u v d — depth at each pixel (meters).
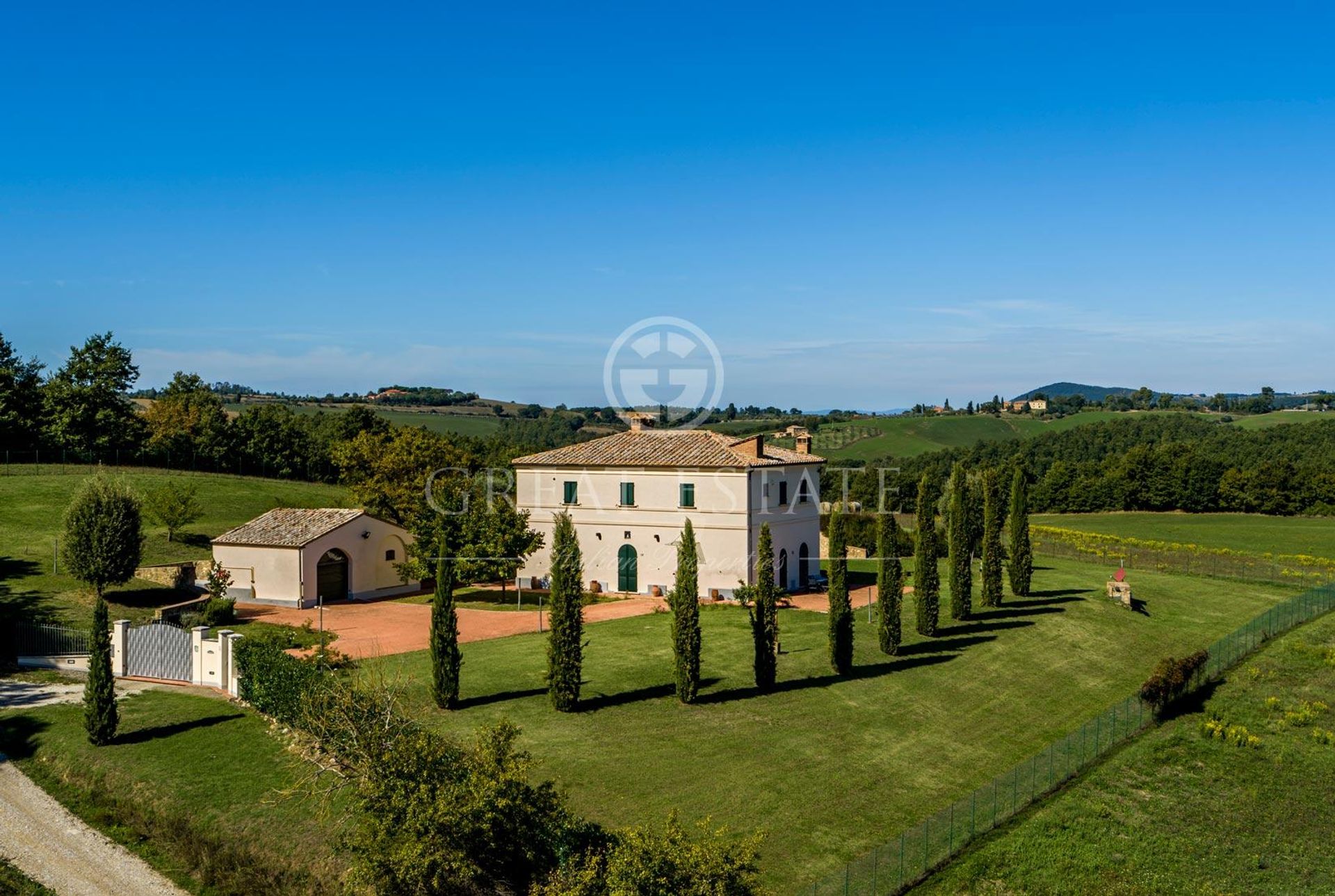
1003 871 27.39
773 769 32.03
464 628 50.94
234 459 117.75
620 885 19.70
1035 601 59.91
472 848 22.69
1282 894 28.09
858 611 55.16
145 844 28.00
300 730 28.89
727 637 47.72
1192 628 57.59
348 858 25.42
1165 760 36.31
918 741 35.97
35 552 62.56
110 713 33.31
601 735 34.00
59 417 97.19
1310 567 80.88
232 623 52.19
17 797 30.70
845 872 24.77
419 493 76.50
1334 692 44.84
